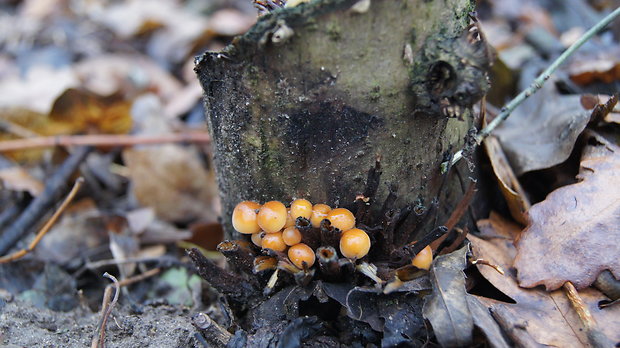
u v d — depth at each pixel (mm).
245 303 423
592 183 416
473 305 380
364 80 371
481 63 358
